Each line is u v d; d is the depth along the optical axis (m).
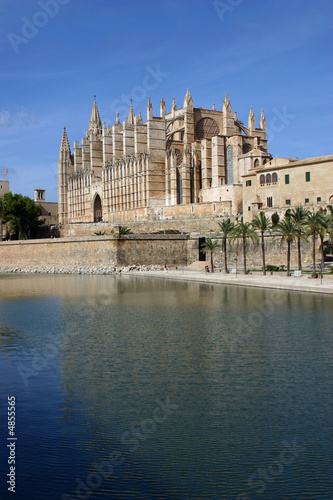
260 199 95.19
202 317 43.22
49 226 157.00
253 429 19.25
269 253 86.00
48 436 18.95
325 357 28.58
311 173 87.00
